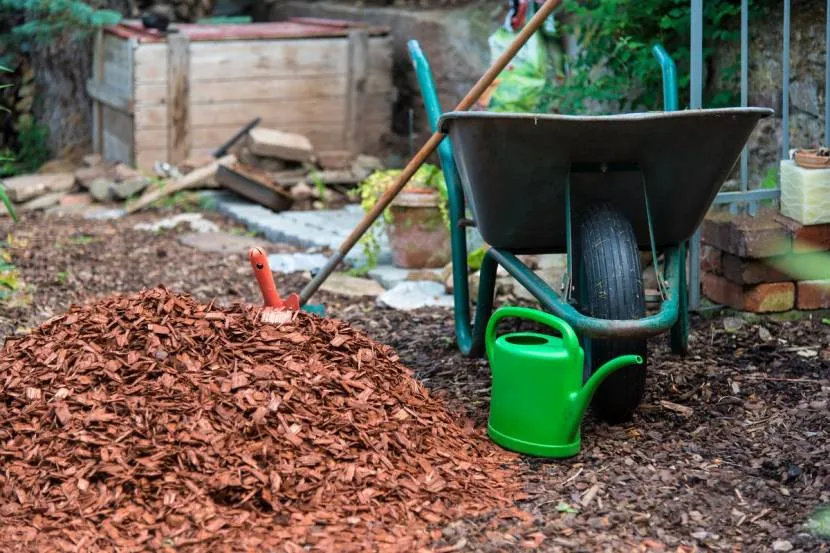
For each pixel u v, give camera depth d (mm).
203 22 7305
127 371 2973
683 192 3189
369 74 6707
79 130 7531
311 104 6562
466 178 3191
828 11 3902
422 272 4547
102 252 5109
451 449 3025
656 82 4648
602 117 3006
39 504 2732
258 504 2756
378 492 2805
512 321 3980
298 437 2867
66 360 3014
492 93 4793
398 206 4598
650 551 2688
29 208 6270
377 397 3023
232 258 5016
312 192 6215
